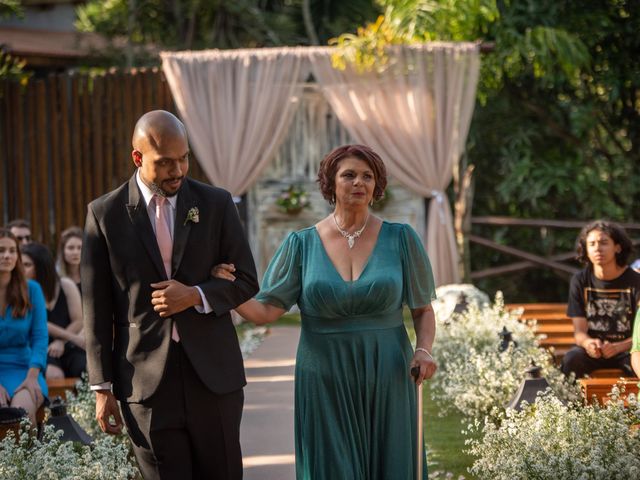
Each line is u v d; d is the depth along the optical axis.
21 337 5.55
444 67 11.44
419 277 3.97
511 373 5.74
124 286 3.69
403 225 4.00
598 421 4.25
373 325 3.86
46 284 6.68
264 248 11.74
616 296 6.10
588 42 13.00
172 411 3.65
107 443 4.50
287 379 7.61
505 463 4.14
